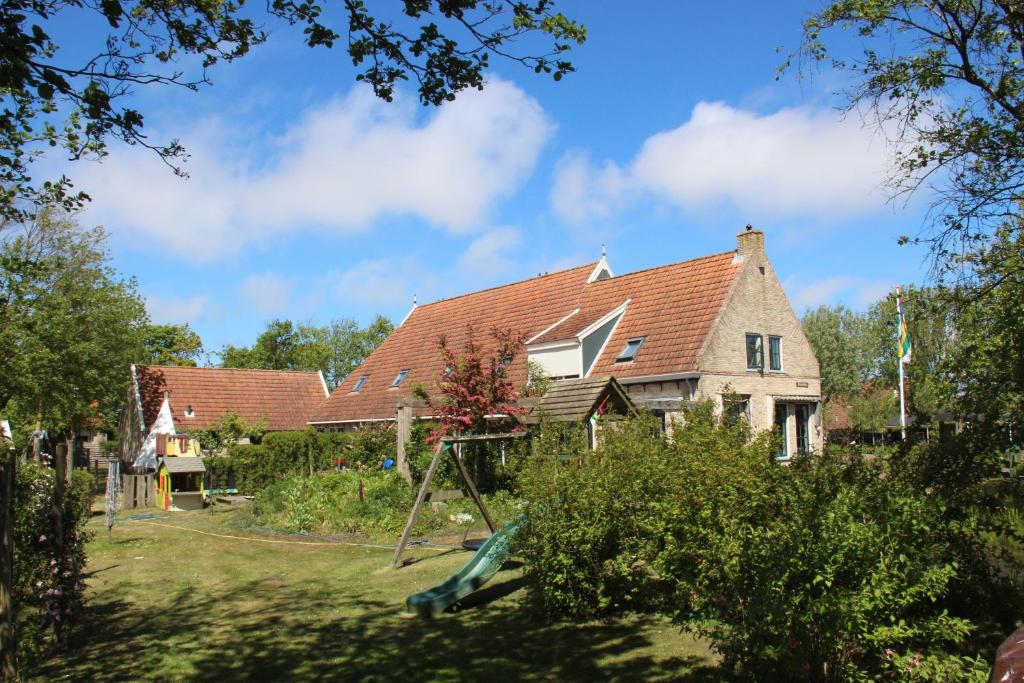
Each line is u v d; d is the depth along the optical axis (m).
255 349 65.56
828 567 4.91
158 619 9.36
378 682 6.69
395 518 15.30
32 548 8.34
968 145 10.67
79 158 7.22
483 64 6.28
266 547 14.33
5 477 6.10
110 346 31.84
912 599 5.12
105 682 7.06
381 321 72.75
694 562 5.98
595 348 25.47
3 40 5.07
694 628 7.55
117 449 45.19
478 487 18.34
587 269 29.94
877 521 5.38
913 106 11.03
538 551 8.32
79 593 9.21
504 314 31.42
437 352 32.12
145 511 22.45
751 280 24.59
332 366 71.19
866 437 45.88
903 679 5.13
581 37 6.07
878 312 47.22
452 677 6.69
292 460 27.19
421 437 19.52
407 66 6.26
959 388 10.81
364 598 9.93
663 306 25.42
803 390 25.94
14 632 6.72
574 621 8.20
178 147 6.18
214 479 25.86
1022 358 9.39
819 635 5.04
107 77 5.77
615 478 8.22
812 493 6.37
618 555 8.21
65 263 28.98
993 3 10.04
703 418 9.88
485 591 9.55
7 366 25.78
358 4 5.94
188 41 6.08
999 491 7.27
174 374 35.50
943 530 6.12
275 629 8.65
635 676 6.45
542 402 17.42
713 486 6.85
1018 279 10.37
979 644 6.24
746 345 24.09
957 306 11.15
